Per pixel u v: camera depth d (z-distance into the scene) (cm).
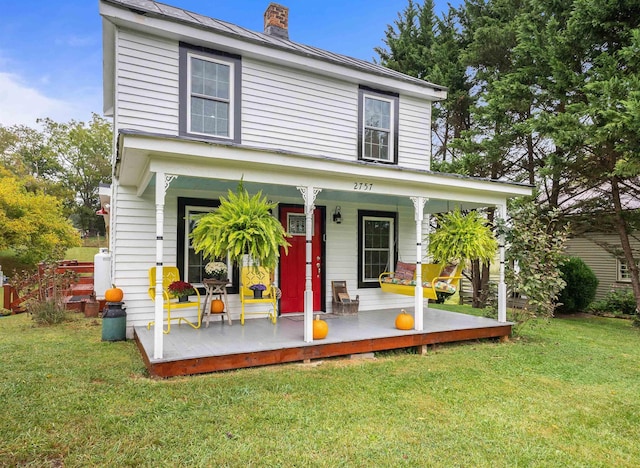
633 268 1031
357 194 759
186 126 664
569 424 368
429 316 807
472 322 732
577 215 1189
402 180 630
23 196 1659
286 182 552
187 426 331
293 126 770
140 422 335
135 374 460
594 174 1036
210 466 273
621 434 351
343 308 785
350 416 365
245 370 490
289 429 334
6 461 271
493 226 774
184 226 688
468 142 1355
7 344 608
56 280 866
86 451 286
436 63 1647
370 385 451
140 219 660
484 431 346
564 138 940
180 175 481
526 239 723
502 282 748
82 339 647
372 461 288
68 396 386
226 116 704
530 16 1191
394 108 888
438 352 629
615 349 693
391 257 905
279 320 711
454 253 702
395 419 363
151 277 618
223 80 704
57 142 3412
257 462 280
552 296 741
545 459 303
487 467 287
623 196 1301
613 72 911
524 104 1147
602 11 925
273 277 747
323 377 472
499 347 673
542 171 1074
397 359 577
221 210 524
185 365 456
